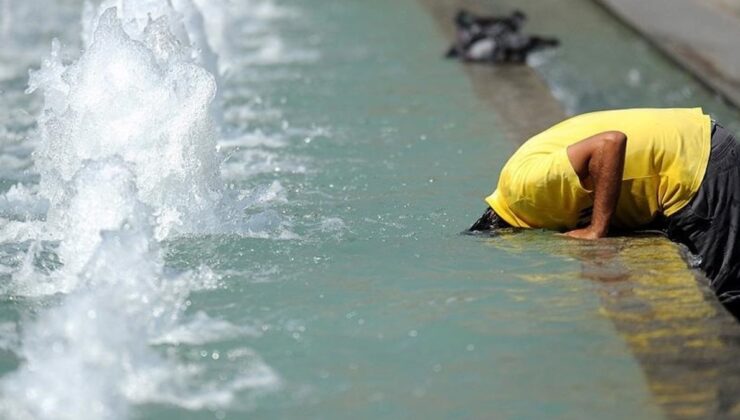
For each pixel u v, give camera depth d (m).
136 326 18.92
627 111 22.28
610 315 18.94
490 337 18.48
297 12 47.56
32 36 42.59
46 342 18.55
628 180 21.66
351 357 18.05
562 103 34.22
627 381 16.94
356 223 23.55
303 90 35.06
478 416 16.28
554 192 21.73
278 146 29.11
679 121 21.88
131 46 24.23
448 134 30.19
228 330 18.98
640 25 45.28
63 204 22.84
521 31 42.38
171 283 20.61
